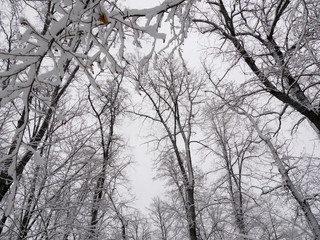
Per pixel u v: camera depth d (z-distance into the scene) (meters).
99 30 2.19
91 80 2.01
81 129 6.93
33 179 6.37
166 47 2.79
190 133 10.78
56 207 6.37
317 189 7.90
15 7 4.98
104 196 8.23
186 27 2.88
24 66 1.92
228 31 7.17
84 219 7.42
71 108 6.87
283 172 7.33
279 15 5.76
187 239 12.10
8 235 6.18
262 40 6.69
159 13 2.35
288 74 5.98
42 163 2.08
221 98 7.29
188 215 9.15
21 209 5.89
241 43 6.32
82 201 6.72
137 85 2.76
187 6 2.71
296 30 5.18
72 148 6.82
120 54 2.20
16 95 1.96
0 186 5.39
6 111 6.24
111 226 8.88
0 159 1.98
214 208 10.41
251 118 7.89
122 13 2.12
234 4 6.84
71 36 2.08
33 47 1.95
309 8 5.53
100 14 1.99
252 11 7.00
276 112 6.95
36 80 1.96
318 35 5.28
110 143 8.98
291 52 5.37
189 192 9.54
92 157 7.21
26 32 1.86
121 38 2.24
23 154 5.80
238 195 11.27
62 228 6.38
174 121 10.97
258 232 10.65
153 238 16.36
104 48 2.03
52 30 1.93
